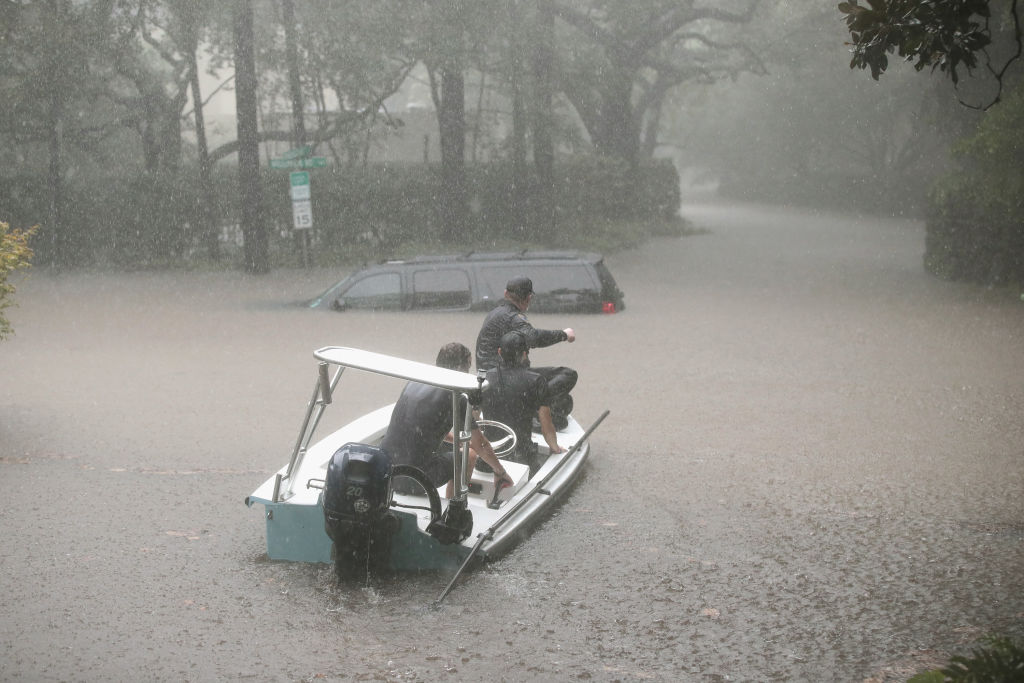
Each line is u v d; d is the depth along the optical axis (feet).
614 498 24.59
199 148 89.66
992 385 38.19
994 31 72.08
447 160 96.99
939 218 76.89
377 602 18.02
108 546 20.89
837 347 47.34
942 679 10.98
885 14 17.40
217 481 25.94
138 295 68.80
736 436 31.09
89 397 36.58
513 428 24.13
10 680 14.78
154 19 86.07
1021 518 22.84
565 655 15.93
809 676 15.25
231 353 45.85
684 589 18.78
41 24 82.07
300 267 87.56
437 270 57.52
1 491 24.82
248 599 18.10
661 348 47.29
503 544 20.01
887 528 22.25
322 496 18.70
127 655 15.72
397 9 88.22
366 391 37.96
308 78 94.58
